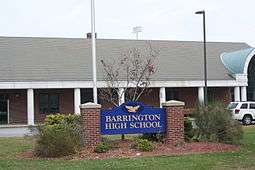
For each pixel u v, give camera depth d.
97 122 17.03
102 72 43.81
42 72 42.94
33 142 20.78
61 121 17.66
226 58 51.03
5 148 18.64
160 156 15.38
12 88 41.03
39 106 44.34
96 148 16.17
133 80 33.84
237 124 18.89
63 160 14.88
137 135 21.53
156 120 17.73
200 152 16.33
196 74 47.78
